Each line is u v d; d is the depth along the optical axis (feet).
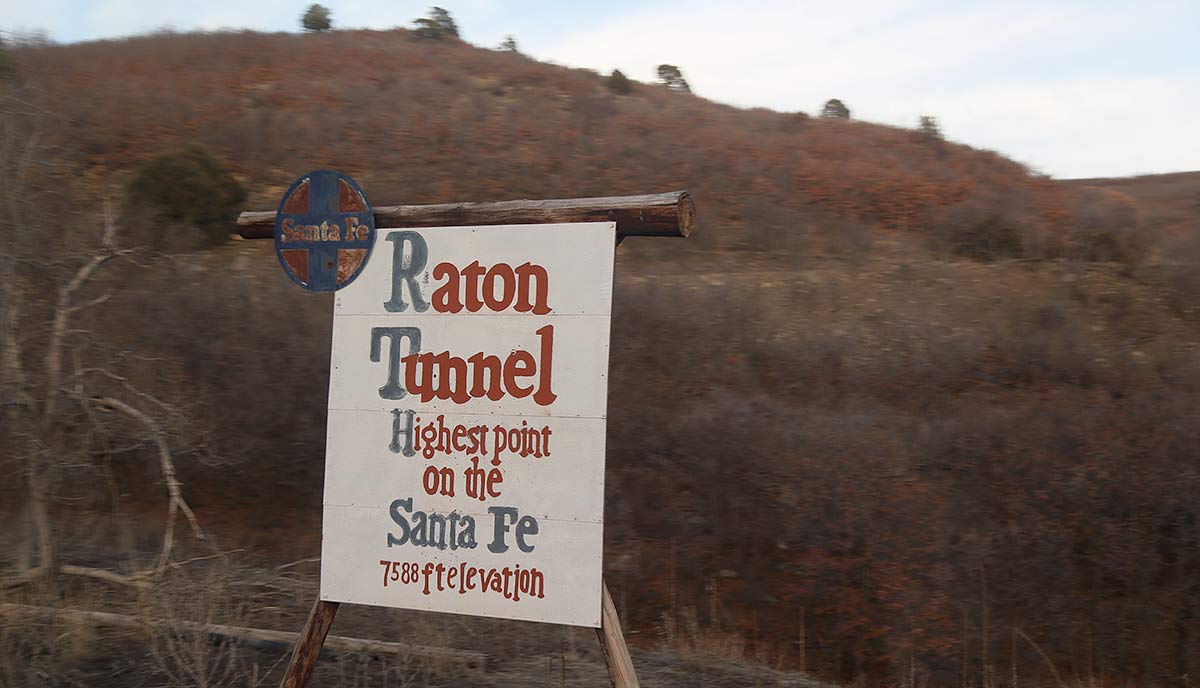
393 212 13.66
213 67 99.60
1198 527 34.09
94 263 25.26
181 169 55.67
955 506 36.01
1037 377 45.27
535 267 12.98
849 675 31.73
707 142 84.94
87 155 68.13
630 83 111.14
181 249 51.19
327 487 13.70
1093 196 78.02
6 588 20.84
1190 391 42.42
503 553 12.92
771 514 36.88
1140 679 30.76
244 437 39.27
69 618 18.69
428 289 13.44
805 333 48.60
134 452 36.52
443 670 18.69
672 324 47.52
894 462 37.73
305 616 21.85
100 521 32.12
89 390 27.27
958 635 32.12
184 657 17.24
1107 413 39.70
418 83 96.63
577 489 12.69
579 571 12.62
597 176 75.00
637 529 37.91
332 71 101.50
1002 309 52.44
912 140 91.56
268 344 42.06
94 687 16.69
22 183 24.85
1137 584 33.27
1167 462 36.37
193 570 24.93
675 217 12.50
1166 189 95.86
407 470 13.41
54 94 71.10
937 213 69.82
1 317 23.31
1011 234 64.54
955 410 41.75
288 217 14.12
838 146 86.74
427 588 13.21
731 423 39.88
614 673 12.41
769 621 33.68
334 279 13.85
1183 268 56.65
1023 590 33.40
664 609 34.35
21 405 23.22
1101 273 58.90
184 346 41.47
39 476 23.27
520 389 12.96
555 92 100.53
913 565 34.32
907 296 54.80
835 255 62.54
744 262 60.85
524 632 22.26
